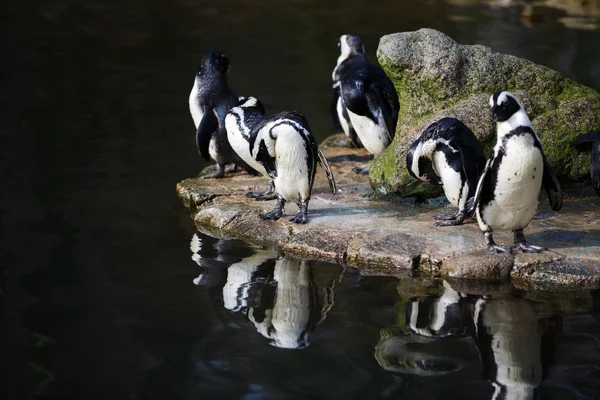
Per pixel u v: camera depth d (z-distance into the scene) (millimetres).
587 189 11469
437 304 8633
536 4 26031
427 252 9578
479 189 8797
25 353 7656
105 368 7363
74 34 24125
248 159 11234
